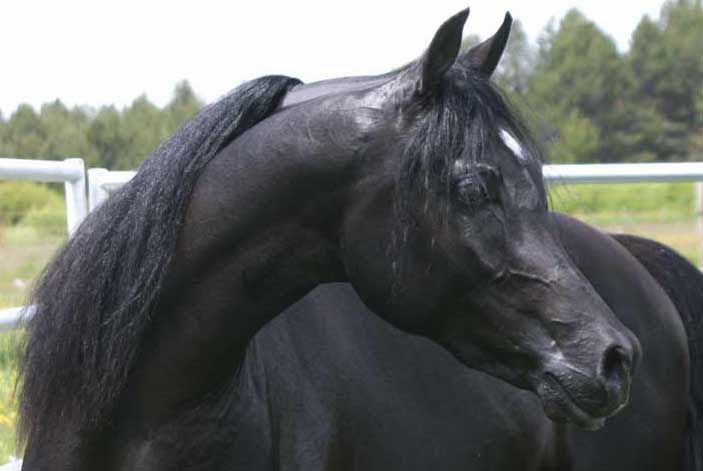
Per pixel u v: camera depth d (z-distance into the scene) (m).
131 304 3.97
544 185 3.89
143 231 3.99
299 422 4.44
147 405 4.09
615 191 28.28
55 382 4.09
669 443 5.67
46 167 6.55
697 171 7.74
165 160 4.07
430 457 4.94
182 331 4.04
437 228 3.73
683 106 57.12
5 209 20.30
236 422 4.16
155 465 4.09
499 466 5.18
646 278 5.74
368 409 4.75
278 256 4.00
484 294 3.79
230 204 3.98
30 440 4.21
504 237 3.73
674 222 23.27
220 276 4.01
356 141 3.83
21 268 16.02
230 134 4.09
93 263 4.06
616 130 56.28
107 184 7.02
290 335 4.56
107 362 3.99
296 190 3.92
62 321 4.08
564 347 3.68
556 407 3.73
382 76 4.15
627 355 3.64
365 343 4.86
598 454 5.44
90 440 4.09
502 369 3.90
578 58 56.53
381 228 3.81
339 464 4.66
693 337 5.88
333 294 4.86
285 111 4.08
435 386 5.00
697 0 59.84
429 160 3.67
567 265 3.75
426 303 3.84
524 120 3.92
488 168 3.68
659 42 57.91
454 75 3.82
